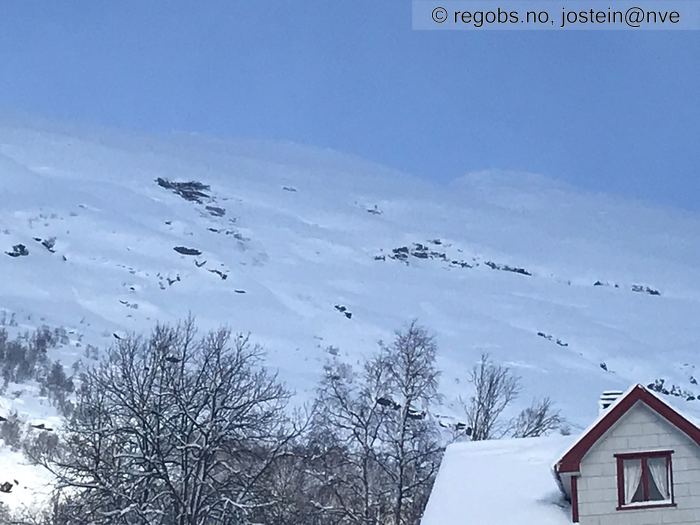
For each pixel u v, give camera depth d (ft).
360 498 169.58
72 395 313.12
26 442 245.24
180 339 402.11
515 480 93.81
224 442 154.61
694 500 82.07
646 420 84.02
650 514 82.02
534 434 201.46
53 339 387.55
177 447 150.30
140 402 157.58
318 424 214.07
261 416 193.47
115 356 339.36
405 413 180.86
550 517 85.87
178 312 480.23
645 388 84.23
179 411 157.48
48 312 437.99
